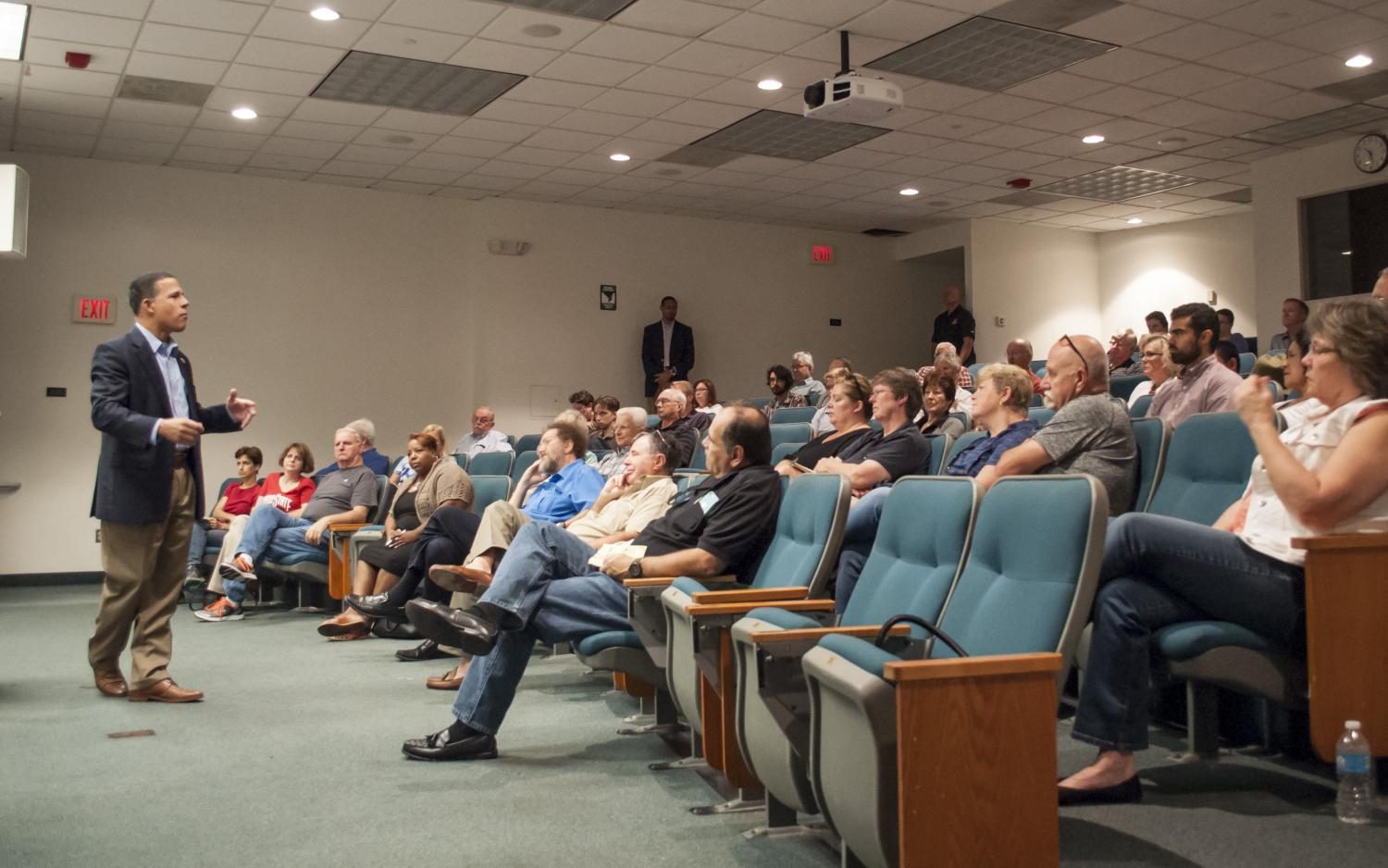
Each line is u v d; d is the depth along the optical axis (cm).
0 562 813
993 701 160
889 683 159
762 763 212
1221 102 738
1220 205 1048
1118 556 223
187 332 872
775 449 503
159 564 375
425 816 237
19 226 379
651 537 305
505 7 572
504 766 278
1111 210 1069
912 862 154
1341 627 214
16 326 820
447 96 708
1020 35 615
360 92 698
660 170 892
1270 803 225
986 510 205
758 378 1095
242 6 568
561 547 295
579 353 1012
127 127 766
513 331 987
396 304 947
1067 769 252
